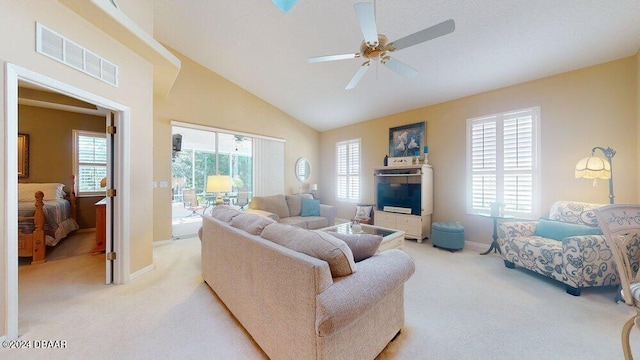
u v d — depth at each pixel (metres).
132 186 2.63
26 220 3.12
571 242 2.30
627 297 1.27
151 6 2.87
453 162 4.16
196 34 3.72
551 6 2.29
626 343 1.27
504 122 3.60
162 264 3.12
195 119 4.49
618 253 1.32
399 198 4.53
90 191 4.91
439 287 2.46
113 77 2.38
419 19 2.66
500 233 3.09
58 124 4.61
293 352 1.27
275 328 1.39
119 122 2.50
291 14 3.00
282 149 5.91
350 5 2.71
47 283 2.51
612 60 2.79
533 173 3.35
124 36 2.34
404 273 1.56
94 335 1.69
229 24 3.41
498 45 2.84
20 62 1.65
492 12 2.45
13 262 1.63
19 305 2.08
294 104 5.50
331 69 3.98
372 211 5.07
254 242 1.59
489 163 3.75
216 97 4.76
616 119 2.77
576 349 1.57
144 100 2.78
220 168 5.78
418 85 3.90
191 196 5.97
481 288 2.44
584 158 2.76
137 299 2.21
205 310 2.03
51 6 1.83
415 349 1.57
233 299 1.90
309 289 1.17
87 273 2.78
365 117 5.44
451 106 4.19
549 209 3.21
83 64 2.07
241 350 1.56
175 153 5.30
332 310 1.09
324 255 1.29
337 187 6.27
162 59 2.80
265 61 4.15
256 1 2.94
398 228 4.43
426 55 3.16
